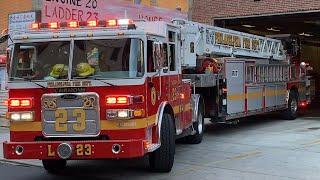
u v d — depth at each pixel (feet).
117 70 25.66
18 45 26.61
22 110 26.05
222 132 49.01
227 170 30.17
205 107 45.09
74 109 25.58
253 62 51.47
